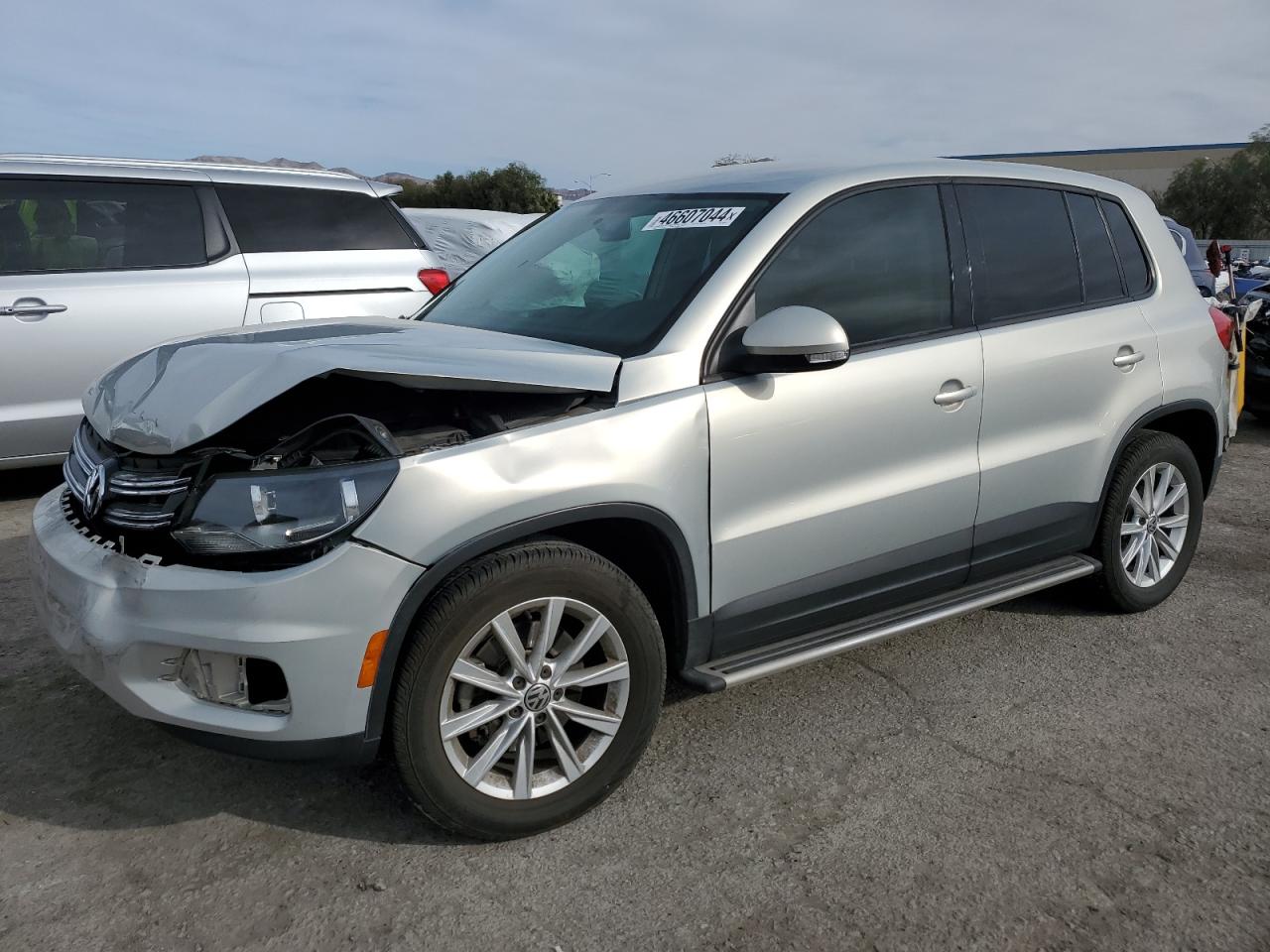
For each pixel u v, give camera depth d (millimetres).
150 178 5922
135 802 2869
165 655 2416
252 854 2648
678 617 2934
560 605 2633
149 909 2430
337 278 6355
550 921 2406
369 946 2322
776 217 3139
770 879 2566
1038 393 3648
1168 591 4340
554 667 2672
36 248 5574
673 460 2783
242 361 2623
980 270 3578
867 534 3254
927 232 3463
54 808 2836
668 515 2789
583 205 3957
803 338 2773
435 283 6707
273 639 2336
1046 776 3051
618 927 2391
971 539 3572
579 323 3150
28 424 5543
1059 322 3746
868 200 3348
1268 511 6062
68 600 2525
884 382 3217
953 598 3588
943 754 3178
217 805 2859
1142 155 69000
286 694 2439
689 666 2996
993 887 2539
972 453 3486
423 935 2357
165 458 2547
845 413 3131
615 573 2709
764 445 2973
